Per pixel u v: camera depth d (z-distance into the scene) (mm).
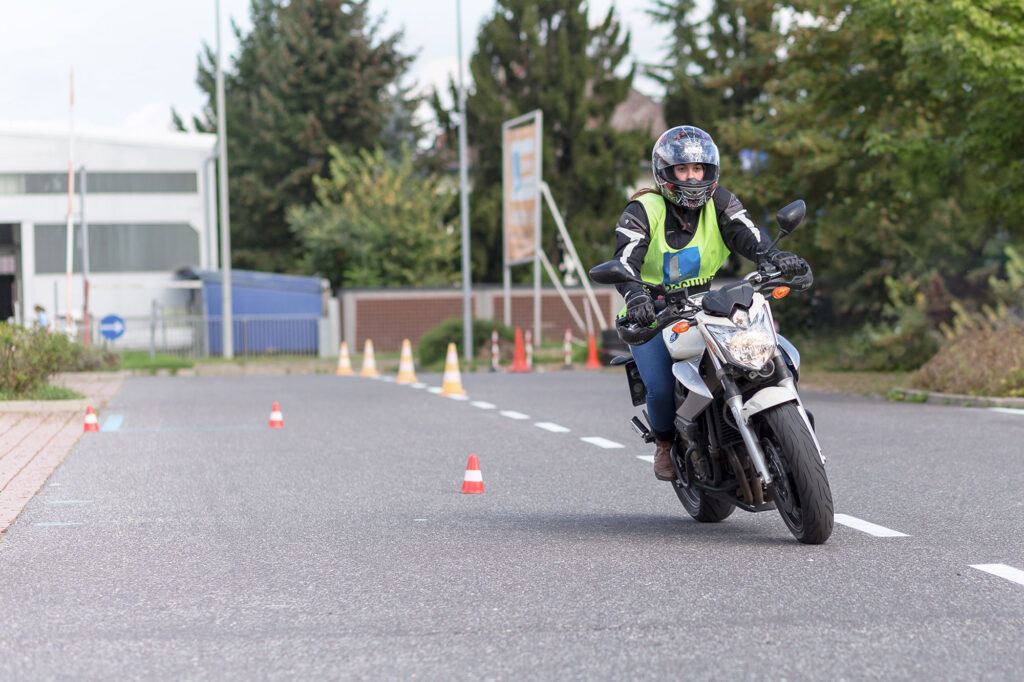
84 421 47781
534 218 114625
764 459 20609
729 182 87625
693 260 21672
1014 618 15953
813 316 96375
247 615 16844
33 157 176625
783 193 86125
